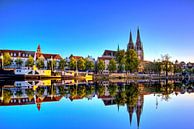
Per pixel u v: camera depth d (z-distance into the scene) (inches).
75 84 2908.5
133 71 6259.8
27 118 862.5
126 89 2122.3
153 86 2591.0
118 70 6205.7
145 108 1077.8
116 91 1909.4
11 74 3996.1
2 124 772.6
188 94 1678.2
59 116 898.1
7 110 1030.4
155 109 1051.9
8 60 5738.2
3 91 1871.3
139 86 2573.8
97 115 917.8
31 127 733.3
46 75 4416.8
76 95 1596.9
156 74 6929.1
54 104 1200.2
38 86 2454.5
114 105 1167.0
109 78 5526.6
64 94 1656.0
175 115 916.6
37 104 1201.4
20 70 4094.5
